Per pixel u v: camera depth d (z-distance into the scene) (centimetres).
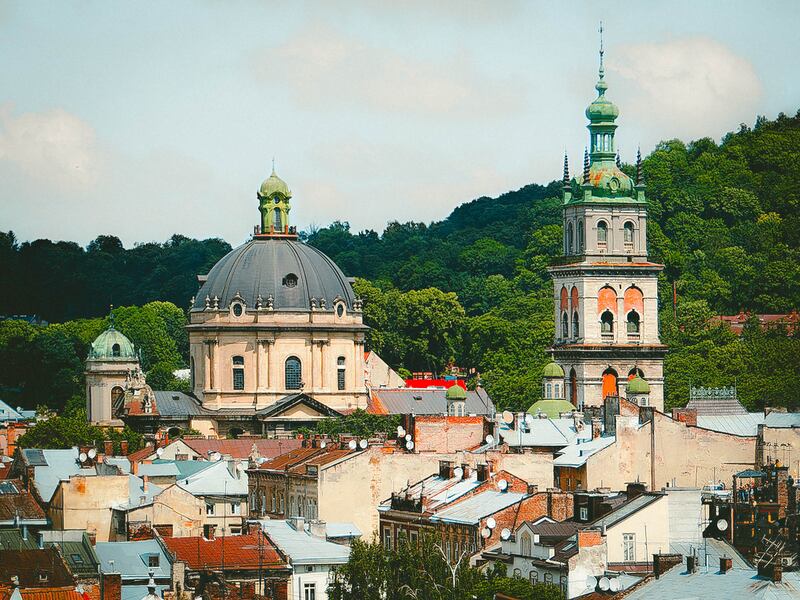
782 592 16612
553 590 18950
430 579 19838
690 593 17000
